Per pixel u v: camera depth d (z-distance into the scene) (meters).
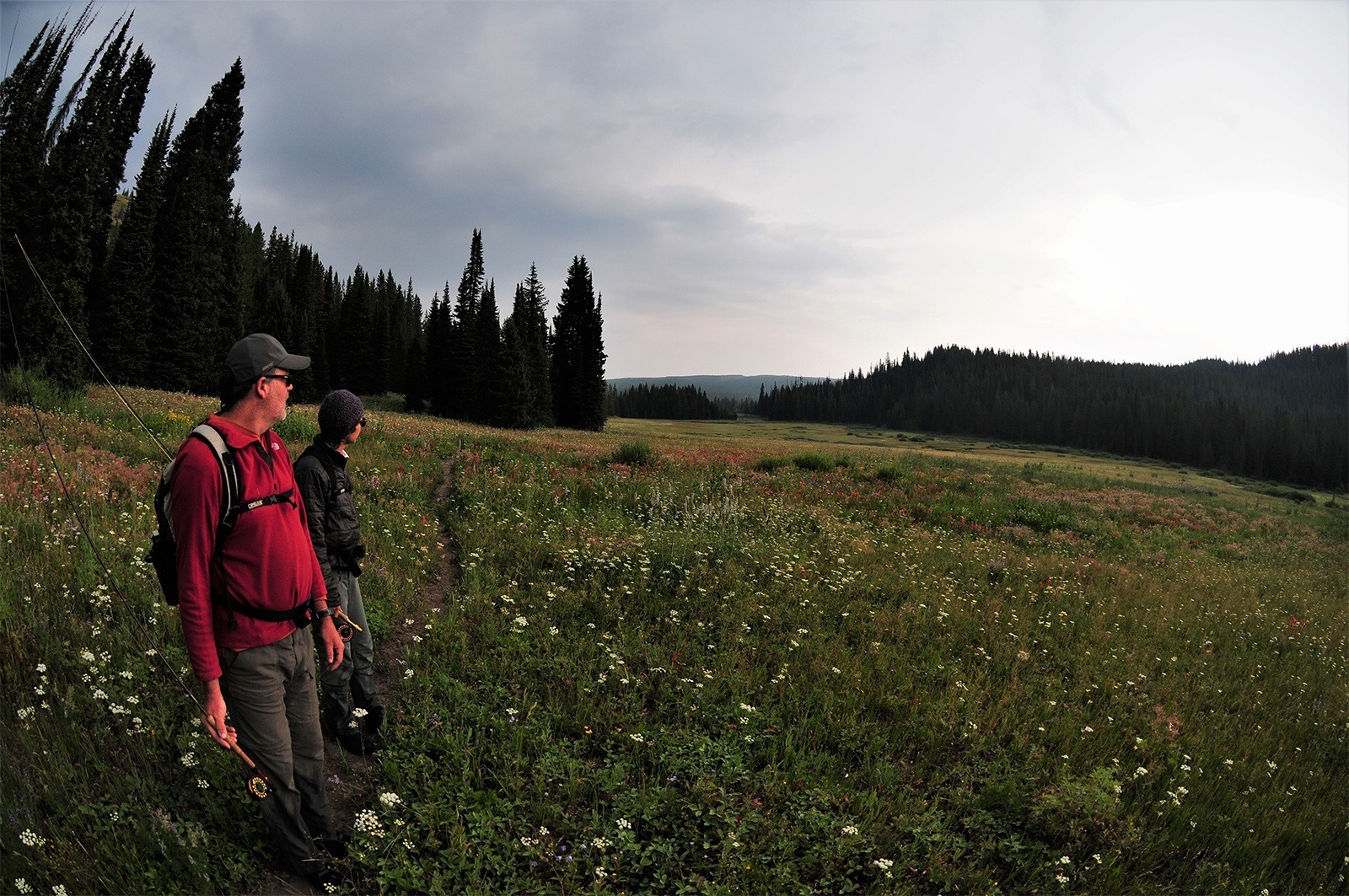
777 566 8.38
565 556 7.55
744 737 4.34
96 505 7.34
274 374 2.82
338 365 88.44
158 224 50.50
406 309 132.50
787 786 3.90
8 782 2.89
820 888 3.24
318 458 3.79
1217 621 9.77
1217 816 4.32
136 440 12.37
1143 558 15.74
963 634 7.00
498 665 4.95
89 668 3.91
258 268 101.31
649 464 20.92
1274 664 8.13
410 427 26.41
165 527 2.64
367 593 6.00
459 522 9.59
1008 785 4.08
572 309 83.50
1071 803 3.92
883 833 3.64
